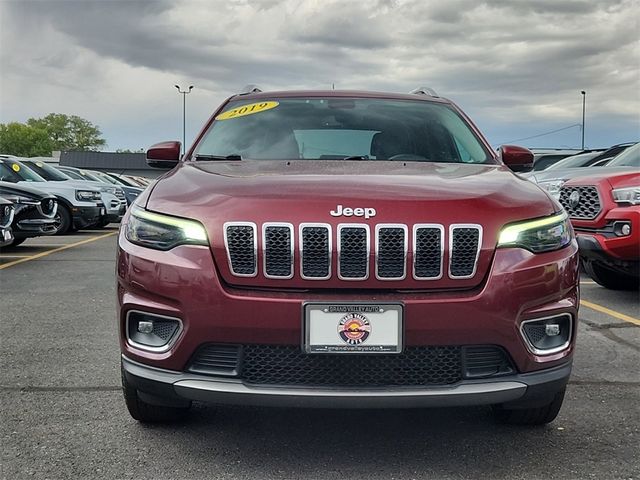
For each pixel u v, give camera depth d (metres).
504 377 2.66
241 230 2.61
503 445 3.03
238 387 2.58
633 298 6.58
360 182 2.89
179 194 2.85
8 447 2.96
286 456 2.90
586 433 3.17
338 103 4.35
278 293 2.58
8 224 8.57
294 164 3.45
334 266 2.56
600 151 11.27
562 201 6.64
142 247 2.75
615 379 3.99
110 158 62.56
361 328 2.54
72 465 2.79
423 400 2.56
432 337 2.56
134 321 2.76
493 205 2.74
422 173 3.22
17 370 4.08
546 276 2.69
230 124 4.12
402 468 2.79
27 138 112.00
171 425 3.23
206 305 2.58
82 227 15.29
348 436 3.12
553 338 2.79
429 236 2.62
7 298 6.49
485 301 2.59
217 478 2.69
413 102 4.47
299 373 2.60
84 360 4.30
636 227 5.75
